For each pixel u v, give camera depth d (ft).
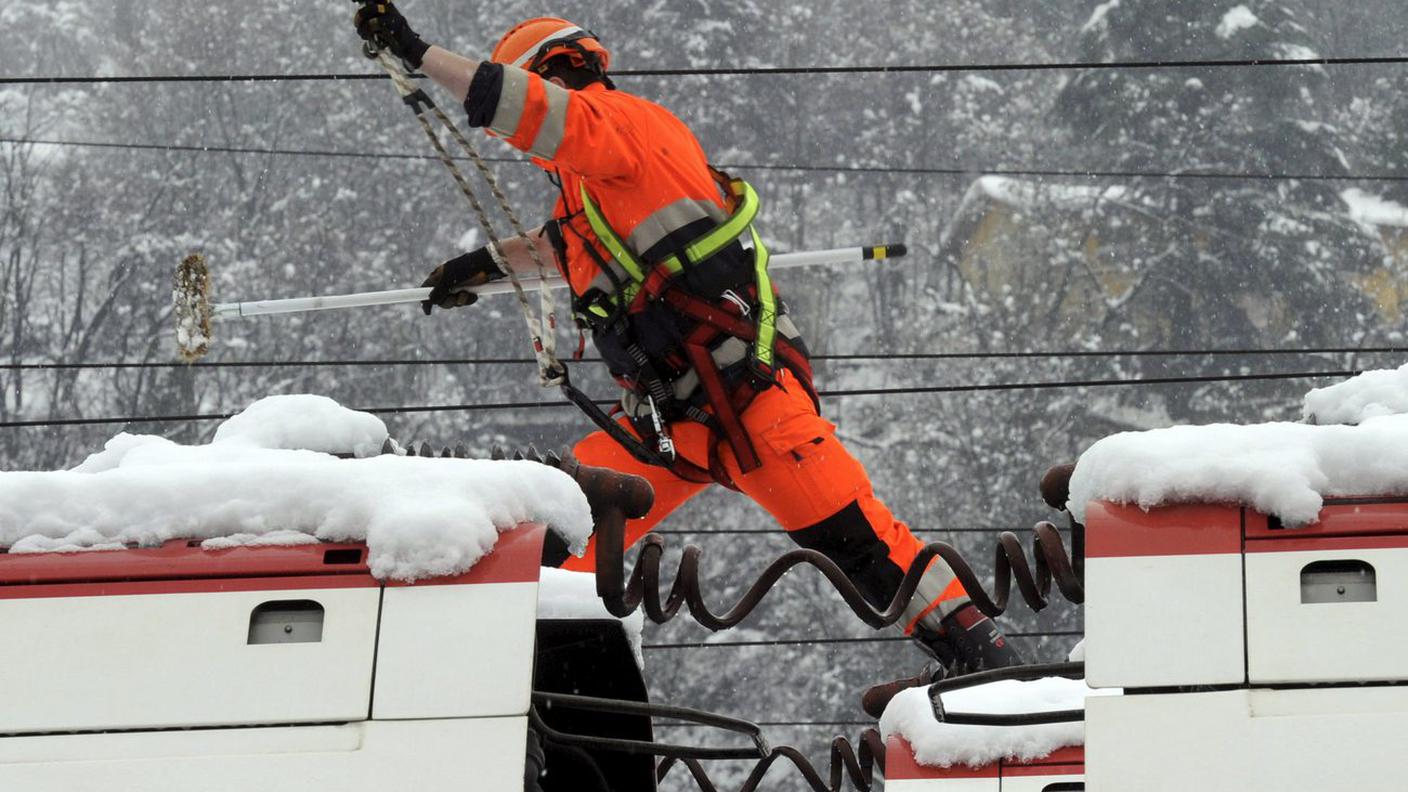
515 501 37.55
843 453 59.57
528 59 60.64
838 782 58.34
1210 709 34.63
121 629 36.24
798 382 60.39
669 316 58.29
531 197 638.94
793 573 499.92
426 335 591.78
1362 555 35.14
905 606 52.90
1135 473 36.22
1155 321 579.89
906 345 613.52
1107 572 35.76
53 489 37.47
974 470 561.43
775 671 485.56
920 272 633.20
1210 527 35.73
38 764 35.32
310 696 35.63
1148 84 606.14
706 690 484.74
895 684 59.47
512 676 35.63
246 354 594.24
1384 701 34.35
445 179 641.40
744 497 511.81
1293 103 602.44
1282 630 34.91
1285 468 35.53
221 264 627.46
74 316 619.67
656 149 57.93
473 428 568.00
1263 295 572.10
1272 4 607.78
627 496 42.63
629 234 58.23
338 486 37.17
